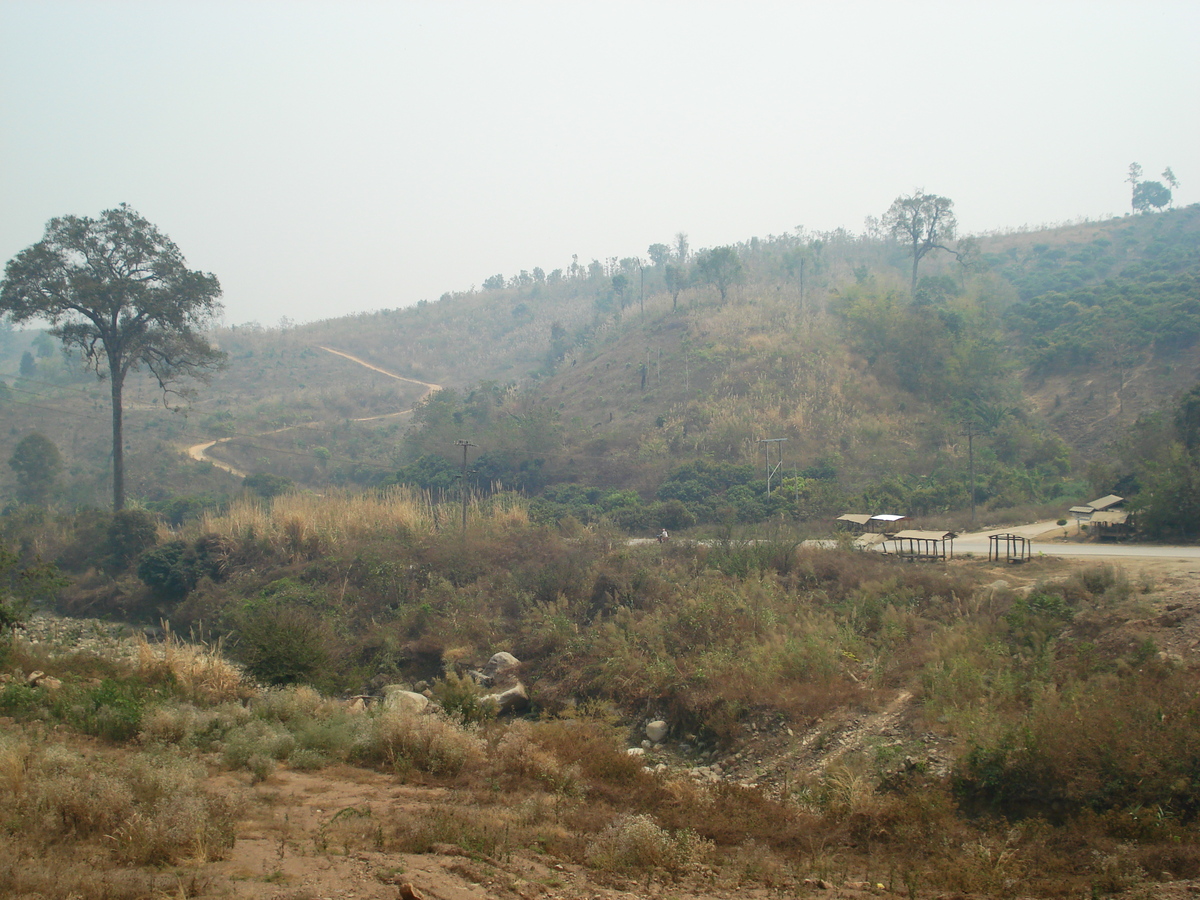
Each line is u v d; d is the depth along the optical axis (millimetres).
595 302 116688
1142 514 30969
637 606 24891
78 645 27000
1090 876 8656
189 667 18344
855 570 24719
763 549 27047
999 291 82438
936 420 54938
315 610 27719
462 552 30656
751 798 11805
